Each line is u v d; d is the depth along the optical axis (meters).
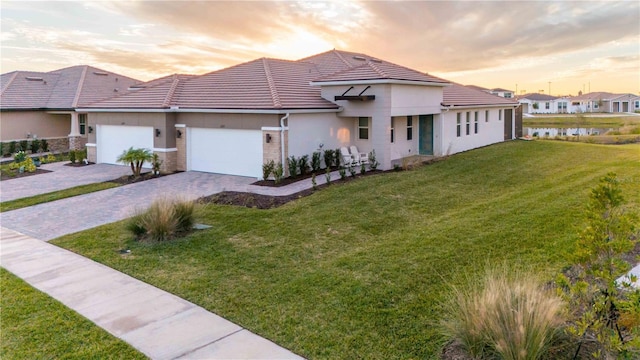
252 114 17.95
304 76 22.78
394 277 7.48
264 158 17.86
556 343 4.87
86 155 24.77
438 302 6.45
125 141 22.36
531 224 9.90
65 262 9.35
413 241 9.34
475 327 4.98
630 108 90.75
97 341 5.88
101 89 32.47
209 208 13.29
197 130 20.05
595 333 4.74
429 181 16.08
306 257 8.90
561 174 16.81
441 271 7.59
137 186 17.67
